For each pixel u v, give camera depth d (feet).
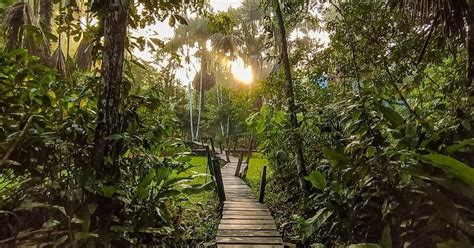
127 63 9.37
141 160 8.41
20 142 6.61
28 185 6.72
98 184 6.62
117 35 7.39
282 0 16.03
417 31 12.42
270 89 17.84
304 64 17.65
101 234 6.43
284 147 16.48
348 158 7.88
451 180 5.72
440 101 9.46
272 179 19.27
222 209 16.35
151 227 7.49
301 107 15.34
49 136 6.97
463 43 9.62
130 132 8.03
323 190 9.27
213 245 11.48
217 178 17.67
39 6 13.32
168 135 10.23
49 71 8.05
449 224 5.87
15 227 6.52
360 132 7.77
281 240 11.87
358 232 7.63
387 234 6.24
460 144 6.07
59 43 12.01
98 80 8.30
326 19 16.89
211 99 60.44
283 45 15.93
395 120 7.77
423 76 12.72
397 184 6.65
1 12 9.83
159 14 10.65
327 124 13.65
